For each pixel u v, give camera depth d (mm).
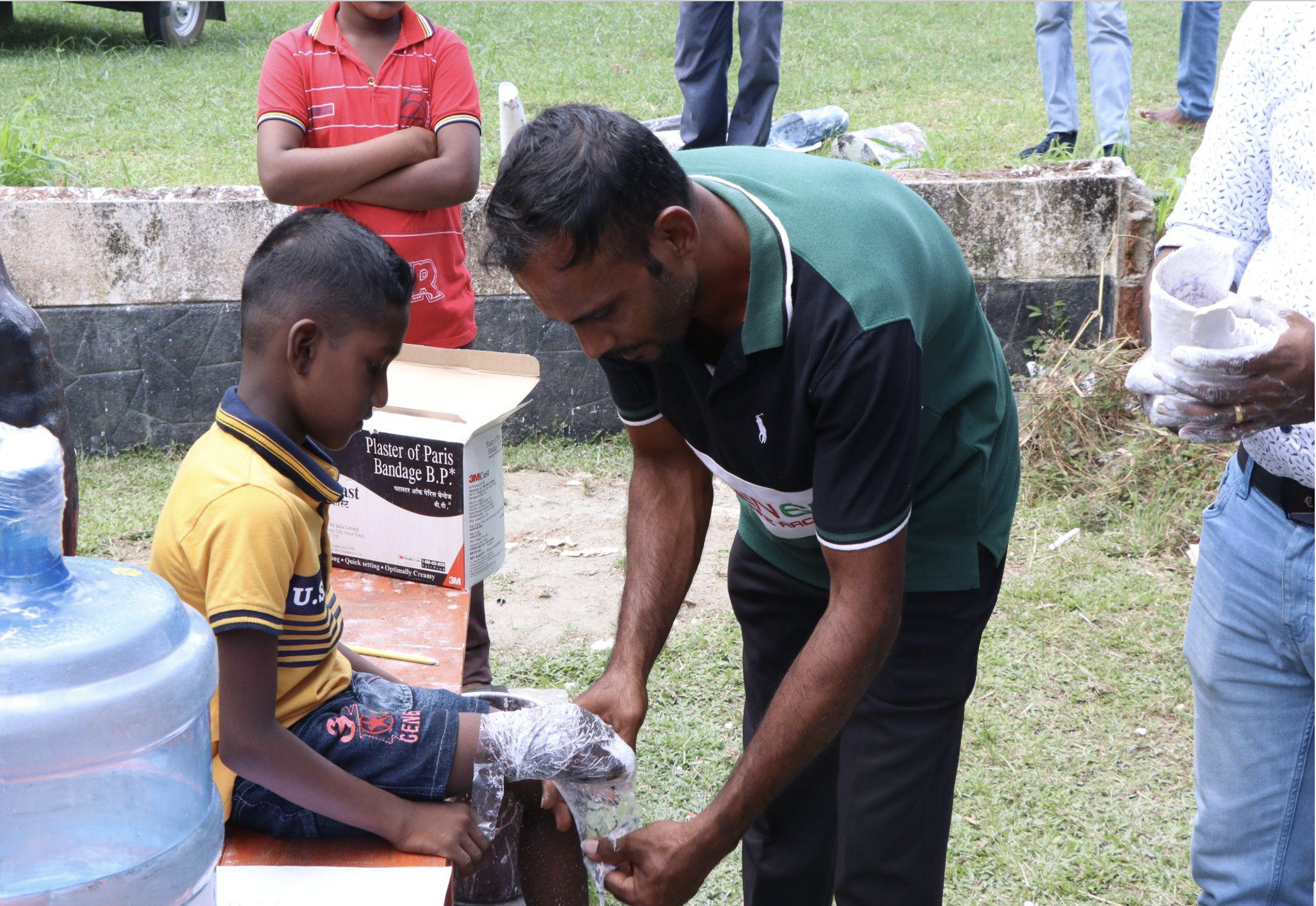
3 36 10828
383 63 3451
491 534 2791
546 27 11758
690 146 6684
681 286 1540
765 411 1736
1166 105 9172
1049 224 5172
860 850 2117
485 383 2828
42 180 5801
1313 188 1684
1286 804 1927
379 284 1815
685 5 6297
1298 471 1757
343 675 1994
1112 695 3494
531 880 2346
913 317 1683
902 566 1738
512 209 1444
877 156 6582
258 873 1740
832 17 12945
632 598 2232
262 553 1696
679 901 1843
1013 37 12109
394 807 1845
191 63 10078
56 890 1137
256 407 1830
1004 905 2721
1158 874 2812
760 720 2396
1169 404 1540
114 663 1112
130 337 4926
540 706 2156
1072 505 4613
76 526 2076
